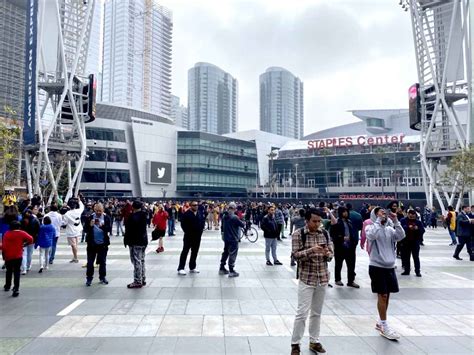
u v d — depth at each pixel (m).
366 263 12.29
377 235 5.54
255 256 13.37
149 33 154.88
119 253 13.84
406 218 10.30
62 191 40.88
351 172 88.50
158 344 5.05
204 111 181.00
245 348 4.94
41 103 40.94
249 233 19.03
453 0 32.62
